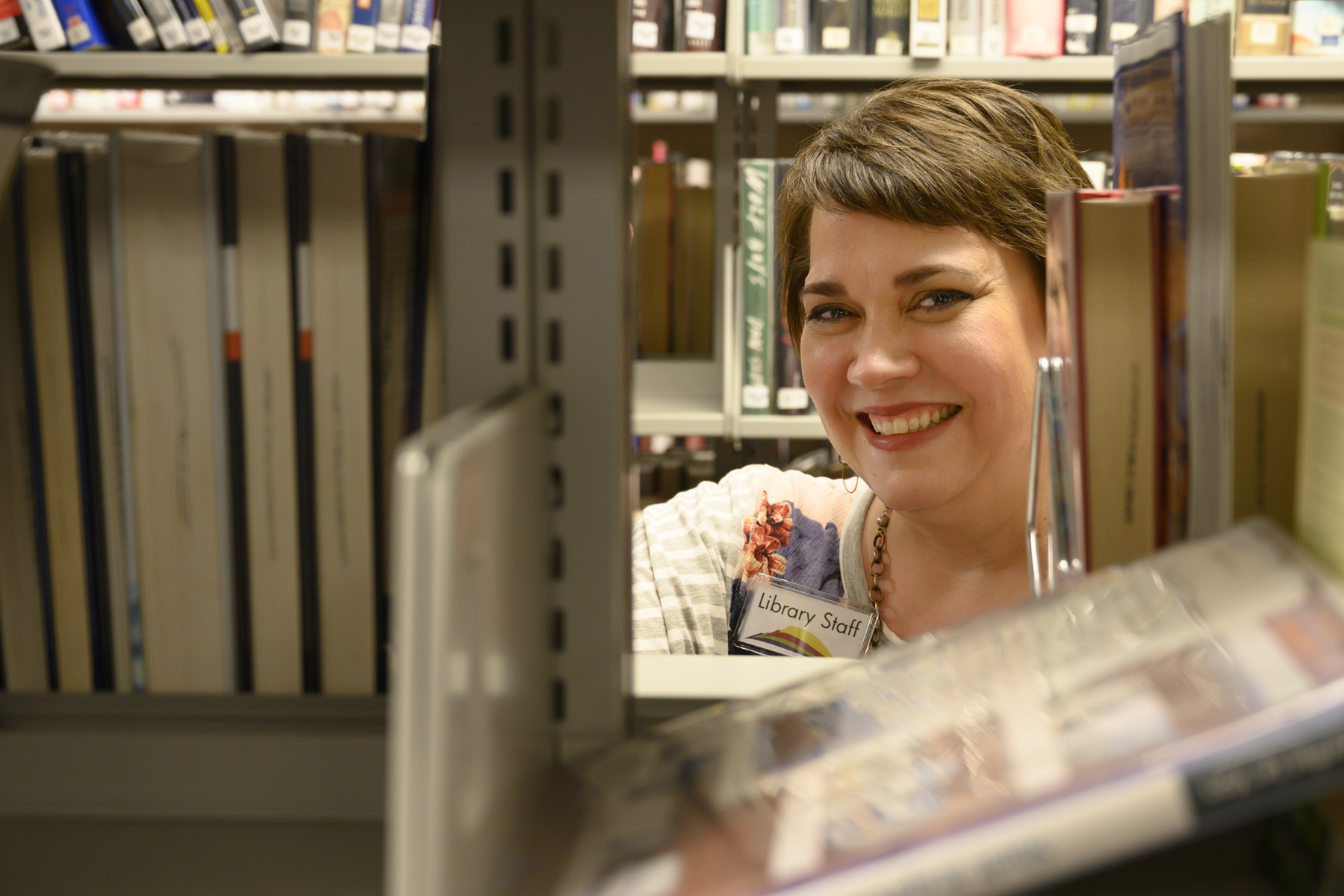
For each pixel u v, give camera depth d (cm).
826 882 33
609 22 50
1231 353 47
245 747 57
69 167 56
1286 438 51
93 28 194
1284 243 50
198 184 55
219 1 193
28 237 56
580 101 51
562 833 42
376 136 55
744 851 35
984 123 99
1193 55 49
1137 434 52
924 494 105
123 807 57
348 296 56
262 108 268
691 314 222
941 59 189
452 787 33
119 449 58
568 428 52
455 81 51
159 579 58
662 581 124
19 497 59
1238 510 52
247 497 57
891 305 101
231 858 54
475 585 35
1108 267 52
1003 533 109
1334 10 185
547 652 51
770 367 195
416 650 32
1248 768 31
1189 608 40
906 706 44
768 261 192
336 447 57
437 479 31
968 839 32
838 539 123
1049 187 100
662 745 50
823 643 114
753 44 194
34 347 57
